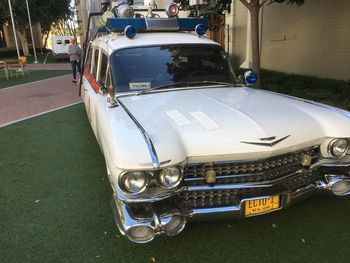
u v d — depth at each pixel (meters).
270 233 3.19
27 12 30.27
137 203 2.51
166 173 2.46
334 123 3.00
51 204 3.89
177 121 2.87
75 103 9.48
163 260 2.91
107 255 3.00
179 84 3.91
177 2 8.44
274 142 2.67
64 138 6.29
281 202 2.84
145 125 2.80
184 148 2.58
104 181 4.43
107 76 3.88
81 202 3.91
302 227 3.26
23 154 5.52
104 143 2.97
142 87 3.77
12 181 4.52
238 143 2.62
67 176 4.61
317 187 2.97
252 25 7.46
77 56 13.42
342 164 3.04
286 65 10.12
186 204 2.67
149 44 4.02
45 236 3.30
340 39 8.09
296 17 9.45
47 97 10.62
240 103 3.31
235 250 2.99
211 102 3.32
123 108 3.24
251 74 4.32
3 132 6.83
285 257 2.89
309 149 2.96
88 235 3.29
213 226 3.30
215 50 4.29
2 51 33.66
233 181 2.72
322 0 8.48
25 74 17.22
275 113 3.03
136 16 5.10
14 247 3.16
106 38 4.48
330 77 8.51
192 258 2.92
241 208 2.69
